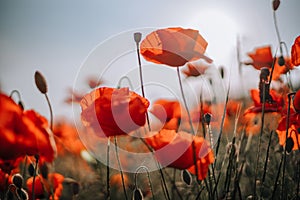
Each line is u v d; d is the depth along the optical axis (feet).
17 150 1.39
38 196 1.91
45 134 1.39
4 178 1.80
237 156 1.96
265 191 2.18
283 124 2.02
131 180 2.69
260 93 1.97
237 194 2.19
